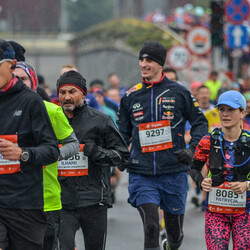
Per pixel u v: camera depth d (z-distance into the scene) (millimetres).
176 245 14391
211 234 11500
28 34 107625
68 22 115438
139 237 17891
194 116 14047
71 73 12148
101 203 12086
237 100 11391
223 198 11617
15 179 9219
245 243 11242
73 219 12023
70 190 12031
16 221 9289
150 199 13500
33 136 9367
